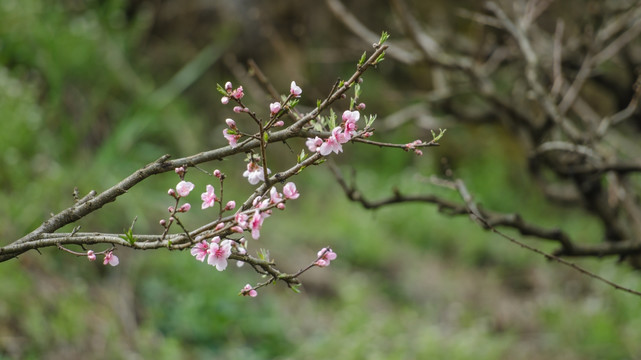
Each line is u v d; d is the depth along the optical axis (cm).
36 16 745
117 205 639
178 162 163
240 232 150
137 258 631
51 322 509
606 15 461
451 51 575
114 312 560
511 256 893
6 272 521
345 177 976
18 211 564
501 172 1055
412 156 1061
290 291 714
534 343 722
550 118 364
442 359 620
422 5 831
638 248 311
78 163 664
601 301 770
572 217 991
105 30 807
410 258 869
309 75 1030
